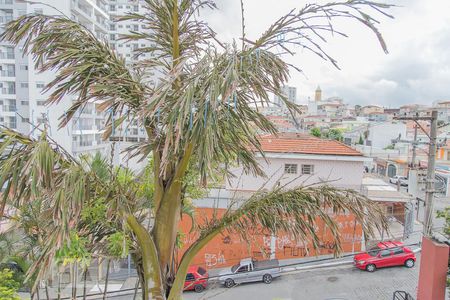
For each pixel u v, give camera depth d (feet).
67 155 11.25
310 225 13.85
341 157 53.83
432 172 29.17
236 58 9.99
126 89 13.05
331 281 43.83
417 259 48.85
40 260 9.70
